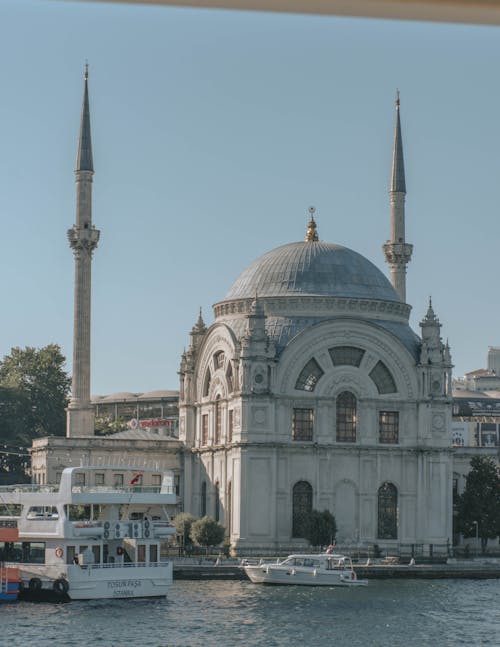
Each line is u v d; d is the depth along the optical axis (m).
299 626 79.44
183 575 113.50
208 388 145.75
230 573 114.06
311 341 134.75
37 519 94.62
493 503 140.12
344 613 86.81
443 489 135.75
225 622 80.69
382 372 136.50
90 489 96.00
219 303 146.50
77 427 148.12
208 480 142.62
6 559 96.81
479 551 139.75
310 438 134.62
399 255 161.25
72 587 92.25
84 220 149.25
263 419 132.62
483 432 173.25
